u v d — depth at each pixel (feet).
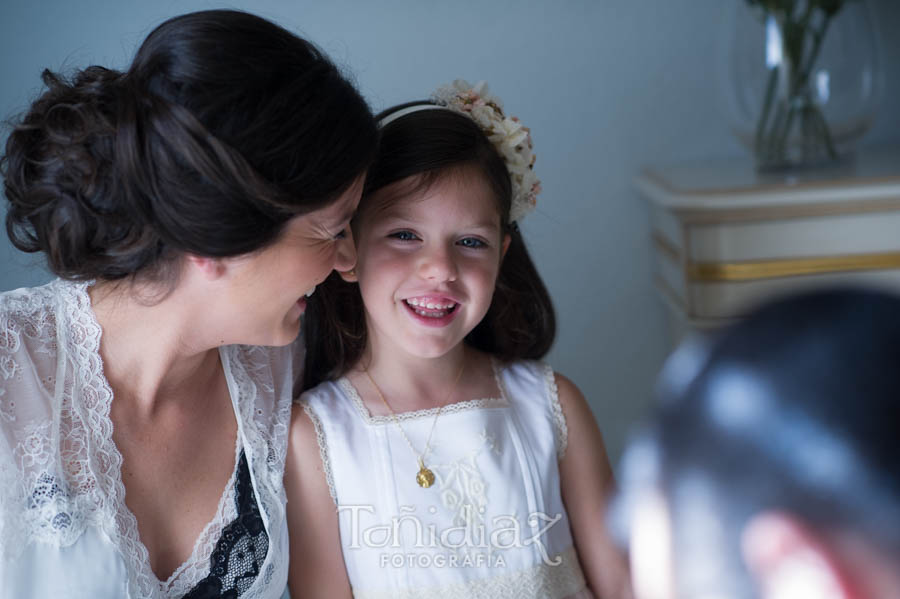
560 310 7.32
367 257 4.10
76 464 3.42
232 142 3.02
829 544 0.95
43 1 6.32
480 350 4.84
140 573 3.47
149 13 6.42
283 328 3.66
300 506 4.24
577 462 4.58
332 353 4.51
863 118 6.46
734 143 7.16
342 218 3.45
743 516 0.99
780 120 6.41
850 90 6.35
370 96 6.81
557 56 6.96
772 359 1.03
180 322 3.46
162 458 3.70
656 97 7.08
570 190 7.17
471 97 4.35
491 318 4.75
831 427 0.98
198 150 2.97
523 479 4.32
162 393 3.68
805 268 6.03
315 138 3.15
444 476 4.25
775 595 0.96
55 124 3.13
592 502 4.56
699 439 1.04
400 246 4.06
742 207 5.91
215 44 3.09
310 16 6.64
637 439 1.14
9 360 3.37
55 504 3.30
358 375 4.48
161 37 3.18
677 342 6.97
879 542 0.93
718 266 6.07
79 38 6.39
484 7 6.81
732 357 1.06
